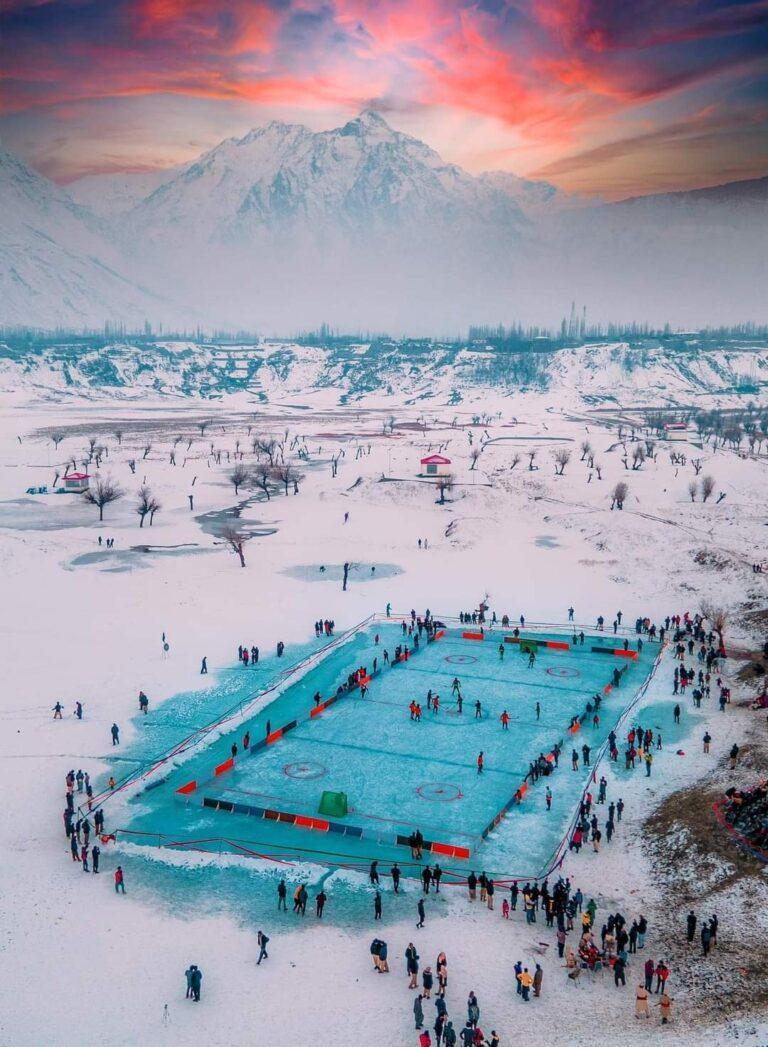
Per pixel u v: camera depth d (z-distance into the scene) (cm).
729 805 5069
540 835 5172
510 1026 3525
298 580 11031
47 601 9856
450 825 5256
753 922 4062
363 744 6488
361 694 7506
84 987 3791
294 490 16788
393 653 8556
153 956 4016
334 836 5194
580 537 12988
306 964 3975
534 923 4341
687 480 16150
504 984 3825
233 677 7744
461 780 5884
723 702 6981
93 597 10069
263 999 3725
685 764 5950
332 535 13412
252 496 16650
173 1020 3584
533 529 13600
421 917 4266
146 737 6450
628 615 9819
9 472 18875
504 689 7644
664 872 4678
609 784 5806
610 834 5091
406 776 5953
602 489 15550
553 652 8669
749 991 3600
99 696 7212
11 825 5159
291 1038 3488
